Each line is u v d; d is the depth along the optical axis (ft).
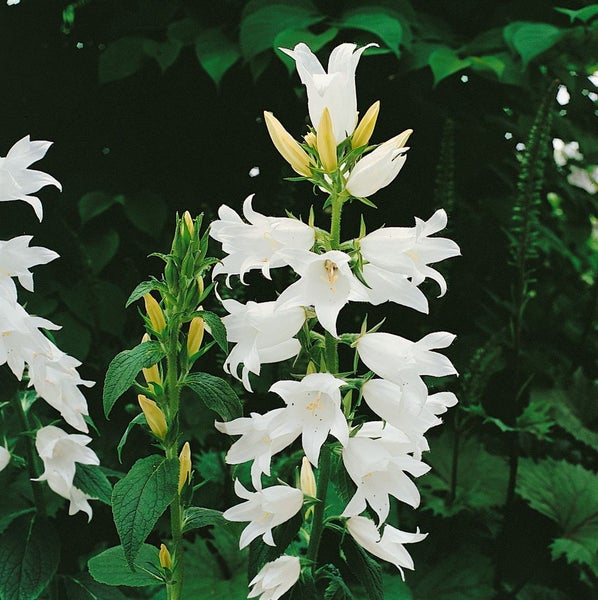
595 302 4.01
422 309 1.98
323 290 1.96
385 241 1.97
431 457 3.48
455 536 3.30
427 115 3.61
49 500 3.08
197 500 3.01
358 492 1.98
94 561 2.18
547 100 3.04
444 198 3.26
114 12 3.72
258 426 2.01
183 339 2.09
